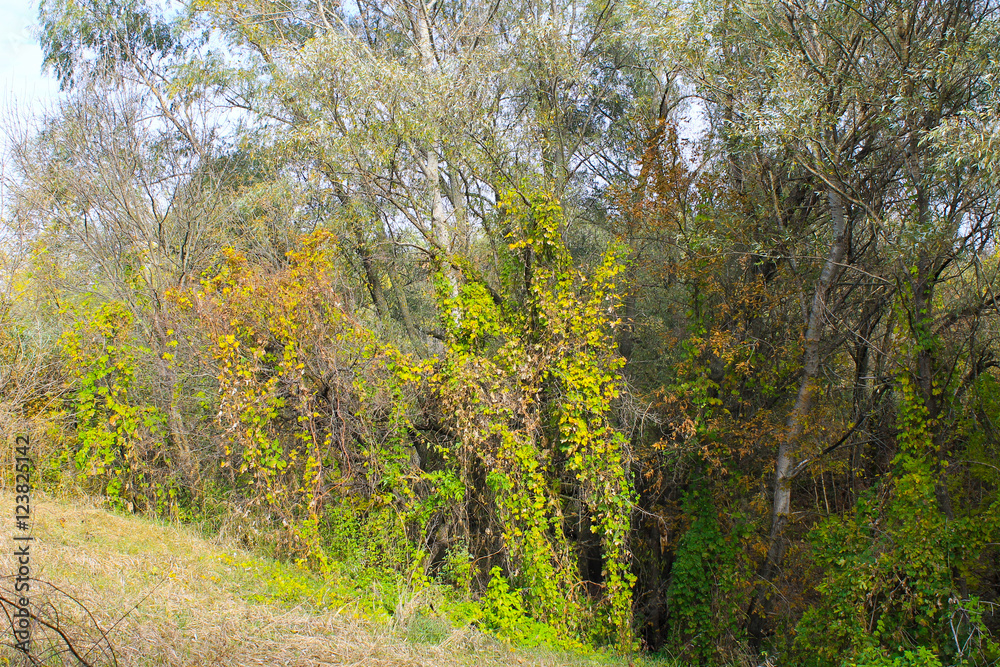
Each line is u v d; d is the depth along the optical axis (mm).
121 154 17016
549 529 13578
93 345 13359
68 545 9789
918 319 11836
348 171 14906
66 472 13234
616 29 17422
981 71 12039
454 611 11797
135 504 13461
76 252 16969
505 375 13344
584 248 19641
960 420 11438
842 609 11516
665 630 15414
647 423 15727
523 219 14188
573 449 13180
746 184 16281
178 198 17734
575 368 13352
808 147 13094
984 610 10484
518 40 16922
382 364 13078
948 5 12641
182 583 9328
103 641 6535
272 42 15695
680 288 17297
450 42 17781
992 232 11898
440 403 13359
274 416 12445
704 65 14148
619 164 20250
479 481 13727
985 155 10297
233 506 13141
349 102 14547
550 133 17016
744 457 15516
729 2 13227
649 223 15688
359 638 8891
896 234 12602
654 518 15352
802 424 14266
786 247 14945
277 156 15484
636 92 19344
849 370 16969
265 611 9102
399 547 12688
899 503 11477
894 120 13023
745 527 14500
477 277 14570
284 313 12438
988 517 10828
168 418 13953
